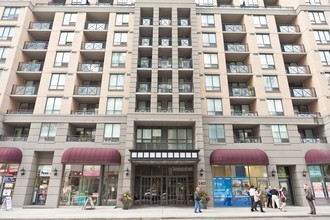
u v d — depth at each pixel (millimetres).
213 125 24875
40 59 29328
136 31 27484
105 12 29609
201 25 29047
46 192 23297
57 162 23109
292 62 29438
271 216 15211
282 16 29625
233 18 30250
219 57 27422
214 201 22328
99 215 15742
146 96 25750
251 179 23156
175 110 24344
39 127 24234
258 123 24719
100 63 28562
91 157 21828
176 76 25828
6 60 26016
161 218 14883
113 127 24609
